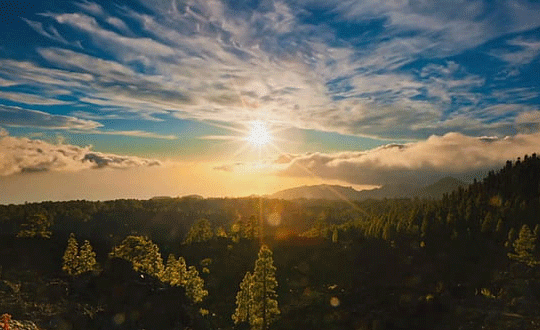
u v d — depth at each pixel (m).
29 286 53.97
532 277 70.25
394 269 91.56
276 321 64.94
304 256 110.06
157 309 55.34
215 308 80.69
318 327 60.34
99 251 92.62
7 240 79.81
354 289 79.50
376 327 56.91
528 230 77.00
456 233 101.75
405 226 123.88
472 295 64.94
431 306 61.69
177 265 80.50
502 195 128.88
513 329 49.44
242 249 119.12
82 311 48.84
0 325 36.91
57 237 93.38
